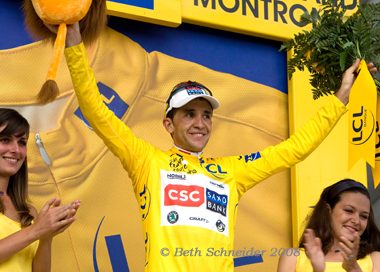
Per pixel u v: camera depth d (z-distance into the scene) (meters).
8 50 5.33
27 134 4.31
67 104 5.43
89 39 3.94
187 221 3.99
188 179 4.09
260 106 6.16
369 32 4.40
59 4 3.57
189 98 4.18
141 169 4.07
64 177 5.35
